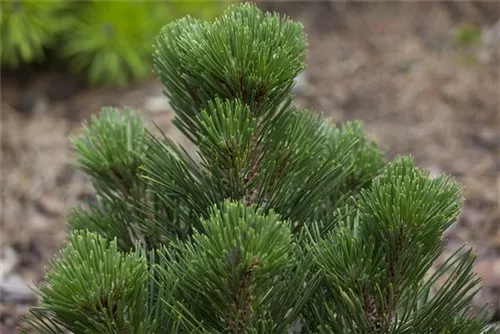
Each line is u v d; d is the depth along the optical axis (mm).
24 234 2273
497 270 1928
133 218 1444
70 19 3025
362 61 3232
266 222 1225
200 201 1348
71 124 2879
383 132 2766
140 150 1428
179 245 1316
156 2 3096
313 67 3213
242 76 1288
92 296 1224
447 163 2543
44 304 1236
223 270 1228
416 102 2934
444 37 3354
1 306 1919
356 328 1310
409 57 3229
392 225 1266
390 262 1288
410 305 1354
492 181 2408
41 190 2488
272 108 1322
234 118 1274
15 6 2898
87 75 3145
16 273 2098
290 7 3625
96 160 1456
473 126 2752
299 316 1359
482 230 2150
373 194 1291
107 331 1248
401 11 3576
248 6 1318
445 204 1271
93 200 2434
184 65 1309
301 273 1305
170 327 1302
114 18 3018
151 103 2965
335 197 1449
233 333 1282
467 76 3055
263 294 1275
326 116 2898
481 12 3490
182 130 1348
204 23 1307
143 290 1269
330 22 3537
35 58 3143
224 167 1315
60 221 2352
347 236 1275
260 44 1280
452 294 1328
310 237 1315
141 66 3047
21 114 2928
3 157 2660
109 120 1482
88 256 1237
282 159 1335
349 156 1397
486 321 1357
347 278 1276
